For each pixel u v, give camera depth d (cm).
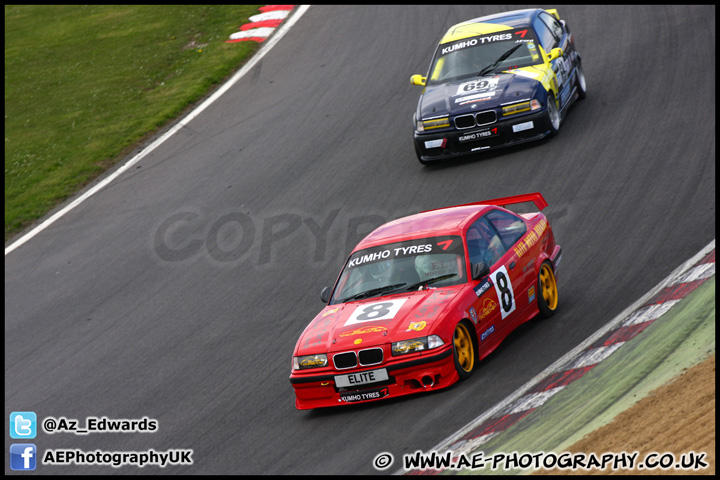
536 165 4575
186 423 2898
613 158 4412
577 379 2406
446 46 5234
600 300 3066
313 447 2441
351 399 2630
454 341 2608
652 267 3216
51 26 9681
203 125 6444
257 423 2755
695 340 2347
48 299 4434
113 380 3428
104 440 2895
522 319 2947
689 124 4578
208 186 5409
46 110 7306
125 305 4181
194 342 3622
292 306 3756
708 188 3800
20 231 5384
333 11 8462
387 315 2672
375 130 5725
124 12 9706
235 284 4138
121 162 6081
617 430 1966
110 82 7644
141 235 4941
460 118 4759
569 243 3672
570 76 5250
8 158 6488
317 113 6228
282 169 5428
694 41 5906
